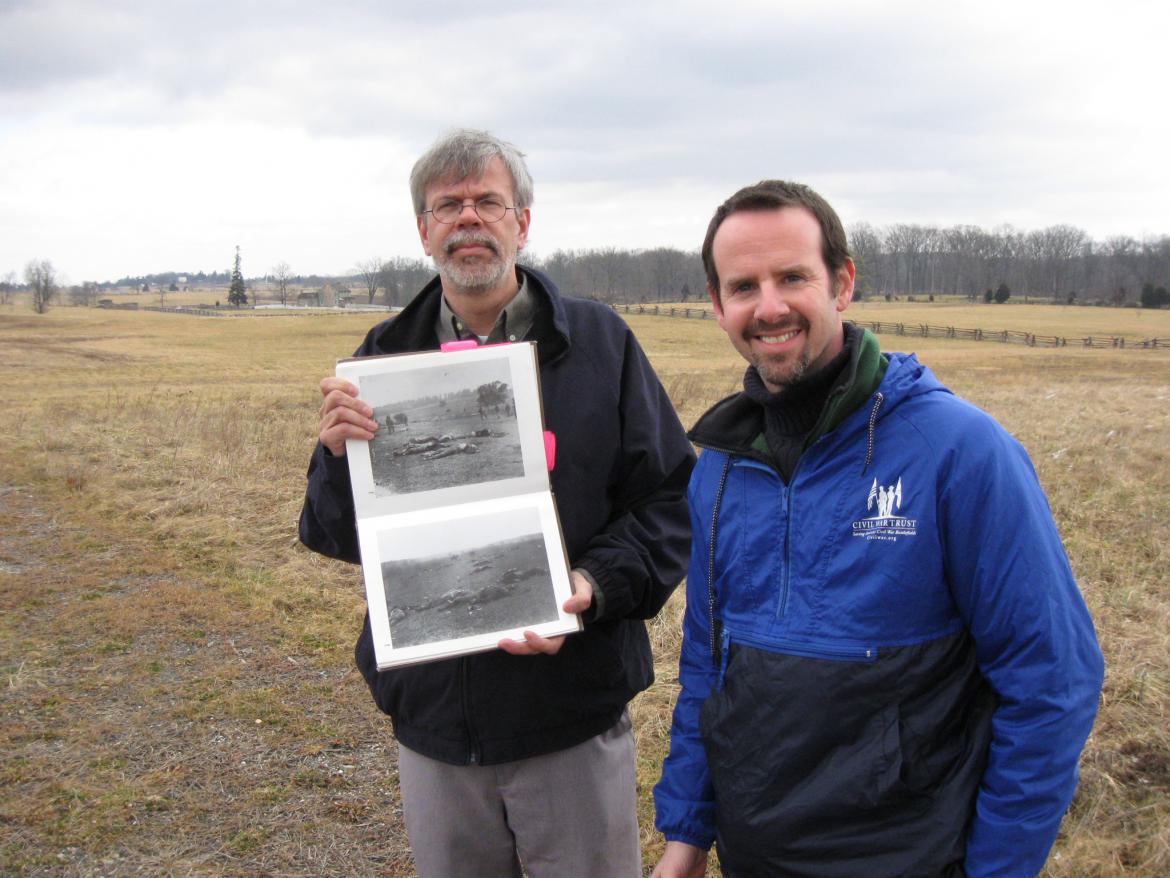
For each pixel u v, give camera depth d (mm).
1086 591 5820
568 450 2258
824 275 1811
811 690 1735
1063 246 116688
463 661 2184
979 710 1718
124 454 11617
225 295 174125
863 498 1746
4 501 9125
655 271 108875
